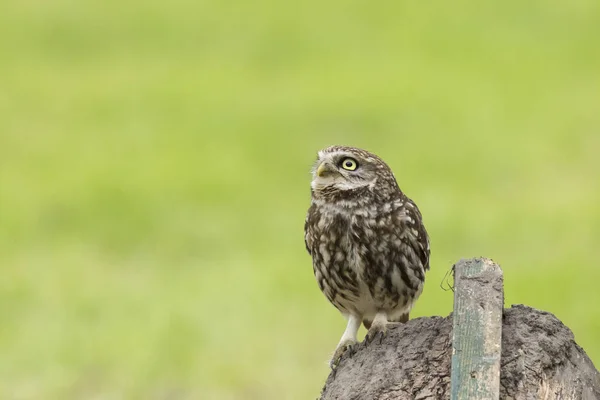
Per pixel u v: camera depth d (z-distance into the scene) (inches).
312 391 508.7
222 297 631.2
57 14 1540.4
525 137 1074.7
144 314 612.1
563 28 1499.8
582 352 253.9
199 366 537.6
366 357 261.4
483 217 800.3
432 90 1240.8
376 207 321.1
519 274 652.7
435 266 676.1
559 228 770.2
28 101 1226.6
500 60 1386.6
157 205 858.1
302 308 606.9
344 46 1465.3
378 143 1069.1
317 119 1137.4
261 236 794.2
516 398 233.0
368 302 330.6
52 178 938.7
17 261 736.3
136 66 1378.0
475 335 237.0
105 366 547.2
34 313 627.8
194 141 1074.7
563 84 1268.5
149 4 1601.9
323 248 326.0
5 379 539.2
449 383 243.9
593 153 1018.7
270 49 1451.8
